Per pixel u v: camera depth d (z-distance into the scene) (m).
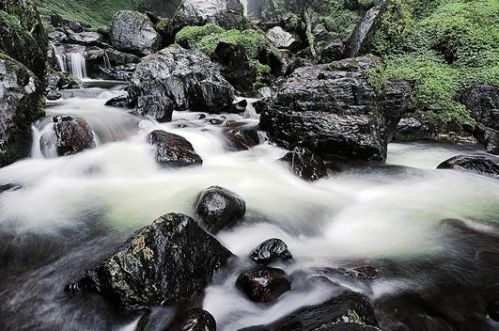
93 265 4.56
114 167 7.38
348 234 5.79
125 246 4.14
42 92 9.07
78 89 14.13
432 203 6.80
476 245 5.40
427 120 11.15
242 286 4.26
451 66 12.62
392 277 4.64
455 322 4.00
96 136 8.49
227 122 11.36
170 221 4.34
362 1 26.33
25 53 9.91
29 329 3.79
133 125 9.70
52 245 5.00
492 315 4.04
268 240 4.85
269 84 17.30
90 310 3.97
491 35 12.63
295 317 3.81
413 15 15.80
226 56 16.06
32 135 7.82
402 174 8.21
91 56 18.53
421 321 3.98
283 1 33.28
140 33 22.12
